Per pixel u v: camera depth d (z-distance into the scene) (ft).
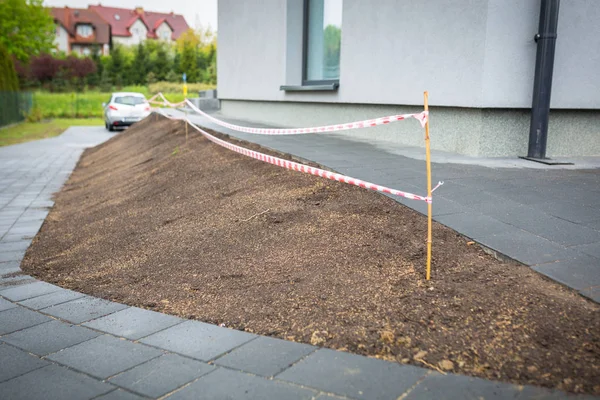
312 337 9.30
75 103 117.70
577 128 25.26
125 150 41.04
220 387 7.99
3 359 9.36
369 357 8.52
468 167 20.66
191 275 13.10
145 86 170.91
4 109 83.30
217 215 17.43
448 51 24.47
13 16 154.40
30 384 8.45
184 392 7.93
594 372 7.63
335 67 36.01
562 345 8.29
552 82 23.75
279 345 9.16
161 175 26.30
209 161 25.26
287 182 18.79
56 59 164.25
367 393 7.54
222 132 32.65
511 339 8.57
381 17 28.89
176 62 183.42
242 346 9.24
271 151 24.84
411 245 12.39
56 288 13.57
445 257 11.67
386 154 23.81
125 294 12.57
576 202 15.17
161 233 17.29
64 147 55.88
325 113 35.99
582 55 24.08
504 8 22.29
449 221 13.51
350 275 11.39
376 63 29.68
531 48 23.08
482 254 11.75
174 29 321.32
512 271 10.77
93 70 164.14
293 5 38.93
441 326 9.14
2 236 20.65
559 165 21.59
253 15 44.21
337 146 26.48
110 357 9.24
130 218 20.42
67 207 26.40
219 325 10.23
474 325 9.06
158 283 12.98
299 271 12.03
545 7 21.66
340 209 15.26
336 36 35.55
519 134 24.07
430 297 10.06
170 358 9.04
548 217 13.75
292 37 39.40
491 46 22.43
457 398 7.30
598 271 10.43
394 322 9.41
